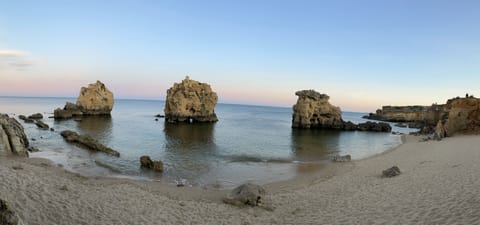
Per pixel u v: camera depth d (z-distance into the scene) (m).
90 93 88.25
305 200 15.67
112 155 29.48
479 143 30.72
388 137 59.31
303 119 72.44
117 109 152.75
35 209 9.84
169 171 24.38
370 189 16.50
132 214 11.40
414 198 13.11
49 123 59.78
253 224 11.90
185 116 76.88
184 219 11.80
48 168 20.52
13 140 24.33
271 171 25.50
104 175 21.50
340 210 13.13
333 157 32.34
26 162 22.05
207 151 35.91
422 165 22.14
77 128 53.00
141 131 54.66
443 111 58.31
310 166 27.77
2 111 88.12
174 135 51.06
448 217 10.02
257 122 97.69
